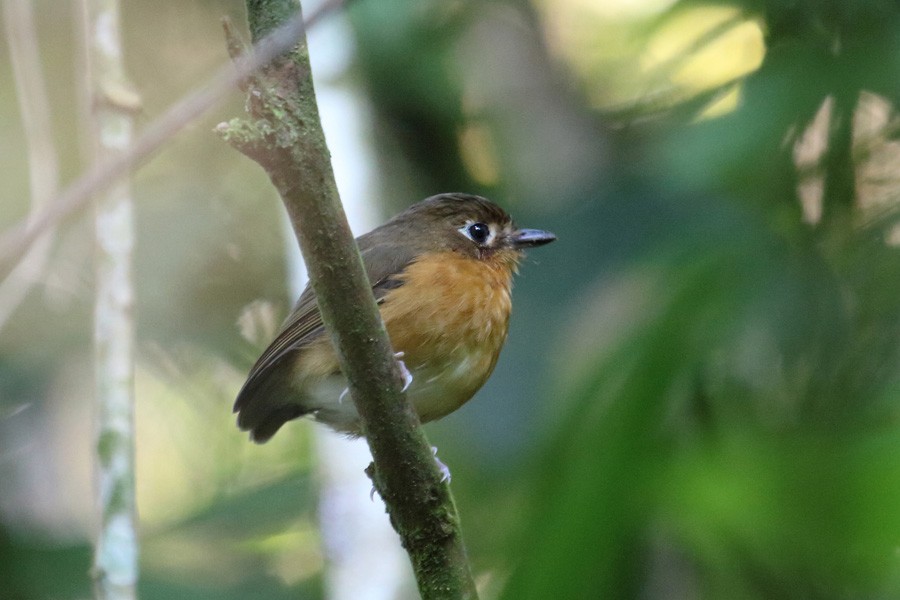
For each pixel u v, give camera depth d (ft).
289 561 41.65
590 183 42.01
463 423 37.70
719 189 35.19
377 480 22.94
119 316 27.35
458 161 45.06
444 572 21.75
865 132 36.45
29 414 44.34
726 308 31.58
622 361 30.53
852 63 34.60
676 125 37.73
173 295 44.65
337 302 20.06
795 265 34.63
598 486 29.50
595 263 38.34
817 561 30.35
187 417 45.42
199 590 39.14
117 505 25.90
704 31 38.78
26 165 44.50
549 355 37.55
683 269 32.60
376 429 21.01
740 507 30.22
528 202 43.70
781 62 35.45
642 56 40.73
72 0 44.96
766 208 34.88
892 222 34.76
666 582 34.68
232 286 45.24
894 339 33.96
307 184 19.22
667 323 30.91
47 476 44.06
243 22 46.47
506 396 37.32
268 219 45.47
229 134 18.49
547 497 29.94
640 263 35.47
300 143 18.95
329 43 40.83
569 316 37.76
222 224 45.24
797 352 34.50
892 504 29.27
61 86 45.11
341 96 40.55
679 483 30.45
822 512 30.01
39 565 38.60
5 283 31.73
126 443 26.43
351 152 40.06
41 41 45.21
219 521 41.14
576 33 47.06
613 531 29.43
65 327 44.21
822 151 35.24
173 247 44.73
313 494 39.60
